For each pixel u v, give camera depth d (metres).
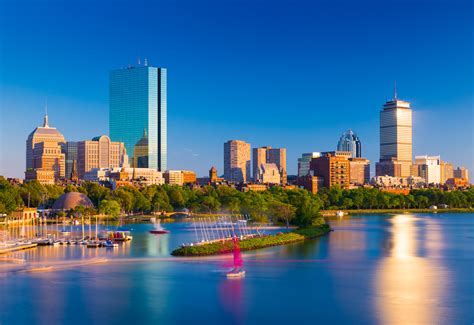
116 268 194.12
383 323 131.12
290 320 134.38
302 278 177.38
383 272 187.50
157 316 137.62
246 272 187.38
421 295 155.12
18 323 132.75
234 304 147.25
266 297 153.62
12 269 192.75
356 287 164.88
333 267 196.75
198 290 161.62
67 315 138.12
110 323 132.75
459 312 138.88
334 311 140.75
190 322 133.50
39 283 170.12
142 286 166.25
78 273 185.38
